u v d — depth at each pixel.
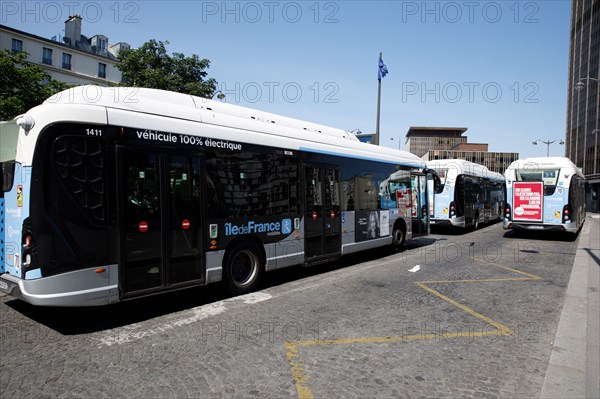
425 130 139.25
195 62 18.42
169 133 5.83
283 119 8.48
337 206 9.07
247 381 3.71
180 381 3.69
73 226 4.81
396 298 6.68
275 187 7.54
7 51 19.94
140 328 5.15
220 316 5.66
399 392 3.53
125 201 5.27
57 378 3.74
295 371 3.93
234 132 6.82
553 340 4.84
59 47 50.44
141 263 5.42
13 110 17.72
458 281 7.99
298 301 6.47
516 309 6.12
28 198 4.64
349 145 9.73
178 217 5.88
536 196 15.27
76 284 4.82
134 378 3.75
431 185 17.39
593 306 6.24
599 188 62.56
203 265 6.22
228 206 6.63
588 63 74.12
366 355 4.34
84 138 4.93
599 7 70.00
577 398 3.43
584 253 11.87
